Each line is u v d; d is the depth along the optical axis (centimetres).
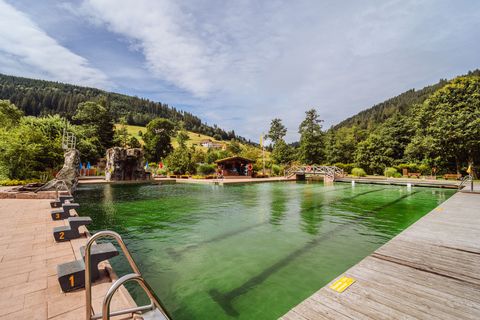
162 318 218
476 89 2397
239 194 1544
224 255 527
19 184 1464
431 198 1359
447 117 2372
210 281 409
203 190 1798
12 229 535
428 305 247
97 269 299
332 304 250
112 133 4469
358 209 1041
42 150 1789
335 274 434
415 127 3014
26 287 279
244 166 3141
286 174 3112
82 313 228
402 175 2898
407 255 387
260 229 733
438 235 489
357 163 3528
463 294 269
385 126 3638
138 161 2422
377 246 582
